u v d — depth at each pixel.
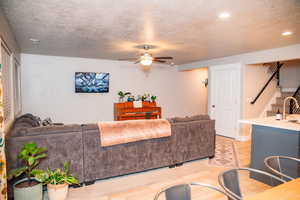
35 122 3.39
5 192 1.91
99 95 6.40
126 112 6.34
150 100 7.22
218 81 6.03
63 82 5.88
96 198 2.49
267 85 5.83
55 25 3.04
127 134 2.95
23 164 2.42
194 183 1.25
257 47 4.48
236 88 5.48
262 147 2.84
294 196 1.13
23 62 5.35
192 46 4.42
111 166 2.94
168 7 2.36
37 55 5.51
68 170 2.67
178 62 6.90
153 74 7.27
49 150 2.55
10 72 3.34
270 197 1.12
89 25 3.04
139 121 3.17
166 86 7.55
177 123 3.52
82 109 6.18
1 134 1.88
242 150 4.49
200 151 3.78
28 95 5.45
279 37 3.65
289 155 2.51
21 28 3.19
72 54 5.48
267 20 2.78
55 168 2.60
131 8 2.39
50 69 5.68
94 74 6.19
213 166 3.55
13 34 3.53
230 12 2.51
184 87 7.93
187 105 8.04
